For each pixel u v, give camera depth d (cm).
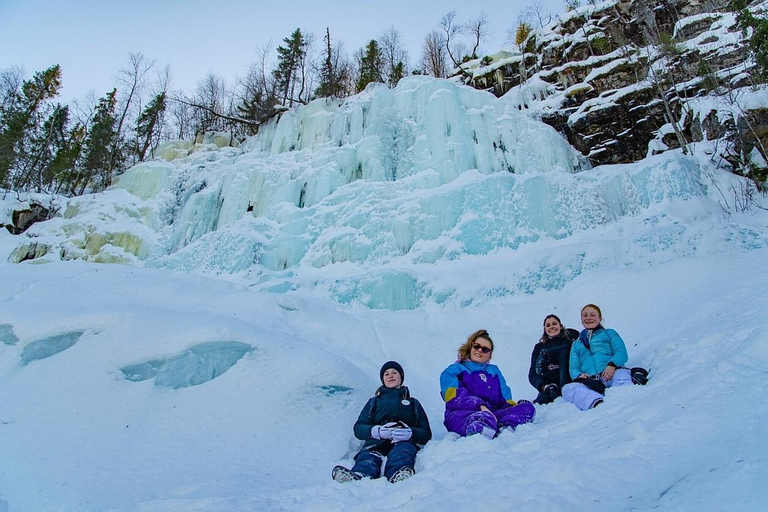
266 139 2156
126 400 480
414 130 1622
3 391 489
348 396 533
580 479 223
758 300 459
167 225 1877
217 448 424
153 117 3177
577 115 1695
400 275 1050
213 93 3425
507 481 245
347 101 1884
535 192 1172
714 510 163
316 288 1103
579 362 480
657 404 291
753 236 905
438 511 227
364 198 1419
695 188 1097
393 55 3334
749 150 1220
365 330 792
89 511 304
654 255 952
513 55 2450
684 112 1491
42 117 3338
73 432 422
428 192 1347
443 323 920
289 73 3067
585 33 2002
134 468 378
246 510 288
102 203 1973
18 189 2633
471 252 1162
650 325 699
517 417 404
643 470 217
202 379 530
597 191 1168
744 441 202
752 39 1412
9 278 738
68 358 534
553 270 983
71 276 788
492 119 1581
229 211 1677
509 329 875
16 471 357
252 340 571
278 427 466
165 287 768
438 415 549
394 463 348
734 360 295
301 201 1608
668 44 1617
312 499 308
